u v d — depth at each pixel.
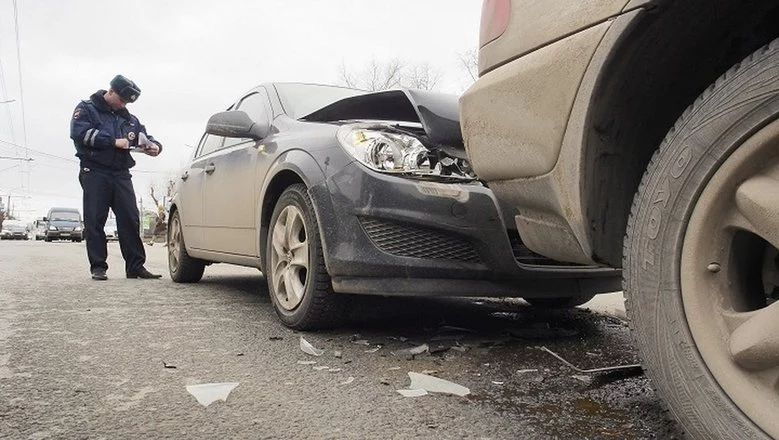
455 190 2.65
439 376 2.36
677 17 1.40
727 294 1.41
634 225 1.57
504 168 1.86
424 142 2.81
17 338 2.94
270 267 3.38
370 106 3.41
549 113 1.65
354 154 2.84
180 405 1.98
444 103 2.95
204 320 3.48
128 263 5.92
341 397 2.08
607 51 1.47
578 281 2.97
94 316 3.58
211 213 4.47
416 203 2.64
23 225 54.84
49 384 2.18
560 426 1.83
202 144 5.24
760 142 1.31
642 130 1.63
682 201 1.45
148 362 2.51
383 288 2.71
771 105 1.29
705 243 1.42
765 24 1.45
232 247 4.10
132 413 1.89
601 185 1.62
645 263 1.53
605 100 1.54
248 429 1.77
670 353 1.46
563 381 2.30
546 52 1.66
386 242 2.72
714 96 1.40
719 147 1.38
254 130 3.77
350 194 2.78
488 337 3.06
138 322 3.41
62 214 43.31
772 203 1.29
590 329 3.36
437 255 2.68
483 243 2.66
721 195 1.39
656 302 1.50
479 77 1.97
